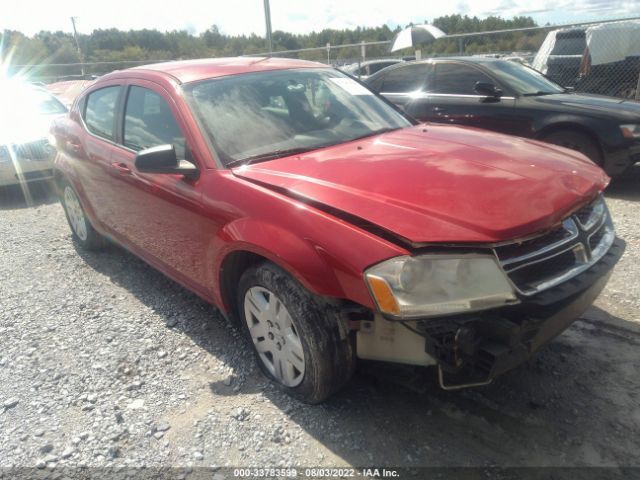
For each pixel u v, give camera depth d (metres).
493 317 2.11
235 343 3.29
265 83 3.52
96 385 2.95
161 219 3.36
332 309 2.37
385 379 2.83
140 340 3.38
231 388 2.85
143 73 3.72
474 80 6.85
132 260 4.77
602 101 6.28
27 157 6.98
